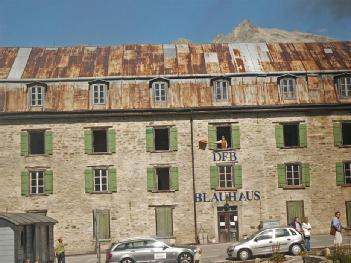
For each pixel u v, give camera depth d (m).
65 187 45.62
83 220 45.41
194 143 46.31
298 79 47.66
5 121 45.97
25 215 34.38
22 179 45.50
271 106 46.59
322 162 46.72
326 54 50.88
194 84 47.34
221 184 46.44
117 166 45.97
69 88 46.88
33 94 46.56
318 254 29.20
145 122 46.38
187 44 53.19
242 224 45.81
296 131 47.38
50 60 49.91
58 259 35.50
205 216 45.75
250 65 48.97
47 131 45.97
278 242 34.00
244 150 46.50
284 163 46.53
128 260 32.97
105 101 46.50
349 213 46.41
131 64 49.25
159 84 47.12
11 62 49.41
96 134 46.97
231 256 34.47
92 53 51.25
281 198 46.25
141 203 45.69
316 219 46.25
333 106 46.84
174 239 45.38
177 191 45.91
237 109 46.47
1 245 30.28
